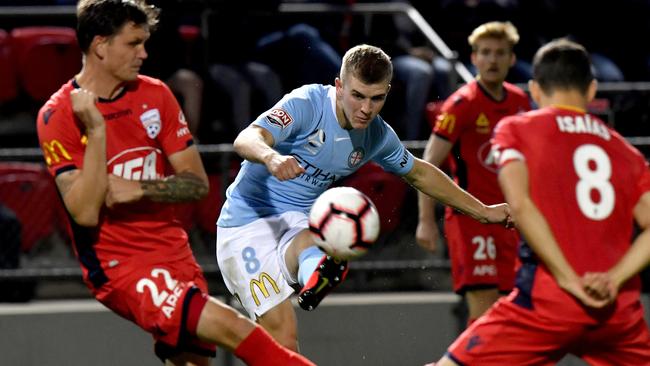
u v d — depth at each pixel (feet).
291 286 61.67
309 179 60.29
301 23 103.24
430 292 91.97
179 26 95.55
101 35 50.83
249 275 60.80
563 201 49.11
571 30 119.24
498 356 50.29
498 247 79.82
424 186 60.70
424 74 98.89
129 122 52.26
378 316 86.89
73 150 51.70
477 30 80.74
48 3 107.04
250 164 61.41
